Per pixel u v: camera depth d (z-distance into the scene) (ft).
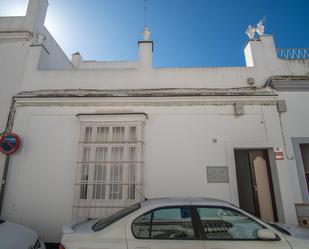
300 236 10.71
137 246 10.11
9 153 20.72
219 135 21.48
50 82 23.81
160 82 23.54
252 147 21.20
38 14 26.58
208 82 23.43
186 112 22.09
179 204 11.32
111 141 20.99
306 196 20.01
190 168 20.72
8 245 11.44
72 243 10.37
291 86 22.71
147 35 25.45
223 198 19.93
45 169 20.86
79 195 19.75
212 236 10.45
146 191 20.20
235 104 22.09
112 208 19.43
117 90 23.32
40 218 19.69
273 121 21.80
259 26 25.73
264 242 10.23
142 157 20.70
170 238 10.37
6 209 19.95
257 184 22.56
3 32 25.12
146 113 22.02
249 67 23.89
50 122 22.07
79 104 22.43
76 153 21.16
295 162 20.80
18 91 23.54
